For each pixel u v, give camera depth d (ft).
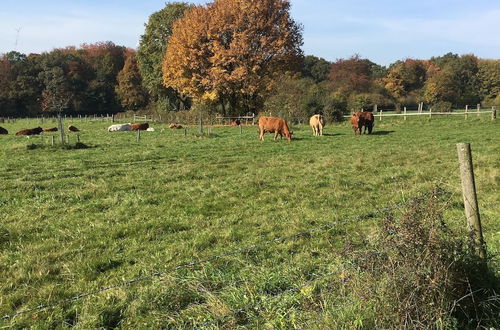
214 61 143.54
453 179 38.17
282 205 31.12
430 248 13.07
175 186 38.29
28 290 17.79
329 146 69.31
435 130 94.12
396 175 40.98
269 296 16.29
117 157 57.93
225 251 21.91
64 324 15.12
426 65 320.91
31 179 42.27
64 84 259.19
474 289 13.92
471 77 289.53
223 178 42.29
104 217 28.37
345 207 30.25
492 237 21.24
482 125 100.99
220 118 148.77
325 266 19.04
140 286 17.81
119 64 315.37
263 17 143.33
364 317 13.08
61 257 21.50
